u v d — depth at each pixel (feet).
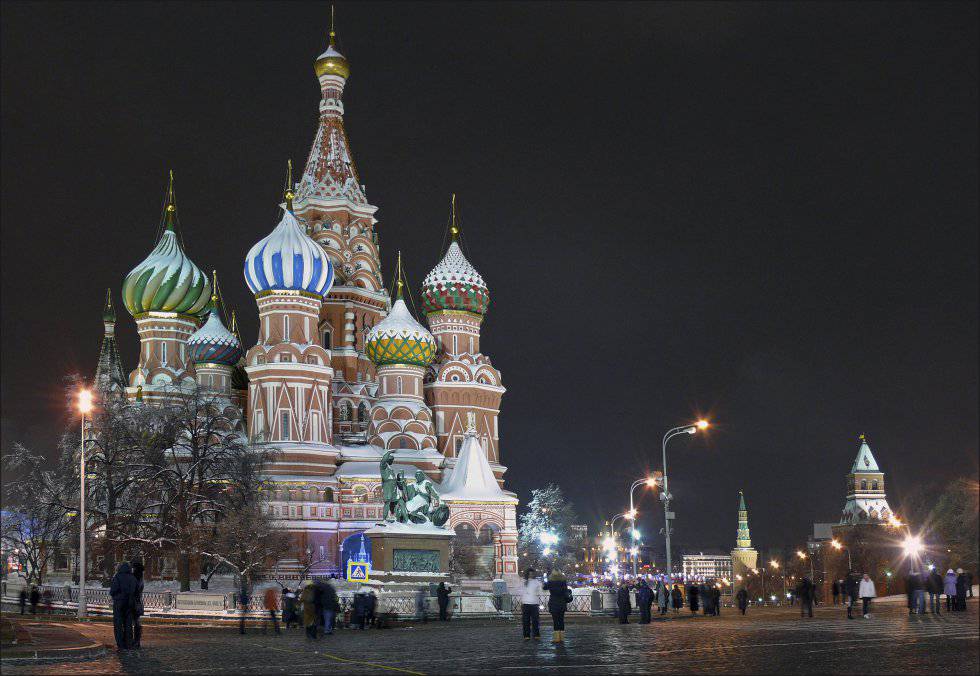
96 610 211.82
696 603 224.53
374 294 403.95
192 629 165.37
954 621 157.79
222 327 386.52
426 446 371.76
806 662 90.99
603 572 545.85
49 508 274.77
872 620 164.45
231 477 281.13
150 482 279.28
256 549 272.10
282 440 337.72
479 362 406.82
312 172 406.21
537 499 481.46
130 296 382.01
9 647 100.12
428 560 214.90
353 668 89.86
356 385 388.16
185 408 289.12
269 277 347.56
